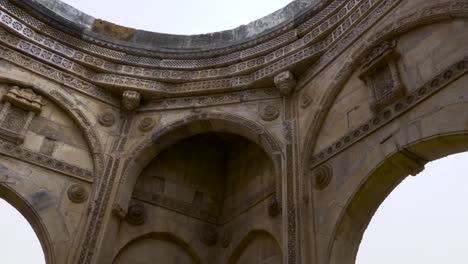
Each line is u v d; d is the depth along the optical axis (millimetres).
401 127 5746
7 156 7465
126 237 8156
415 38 6023
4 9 8055
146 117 8977
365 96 6586
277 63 8391
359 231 6246
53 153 7973
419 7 6020
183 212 9055
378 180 6008
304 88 8008
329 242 6117
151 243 8531
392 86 6055
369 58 6578
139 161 8555
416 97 5660
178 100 9055
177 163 9609
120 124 8891
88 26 9305
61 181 7840
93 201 7871
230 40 9414
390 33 6340
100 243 7512
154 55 9297
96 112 8742
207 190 9633
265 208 8156
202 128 8828
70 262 7230
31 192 7438
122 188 8125
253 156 9391
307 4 8766
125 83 8969
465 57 5152
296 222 6668
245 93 8688
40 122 8086
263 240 7977
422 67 5742
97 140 8469
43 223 7305
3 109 7707
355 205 6145
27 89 8094
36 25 8445
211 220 9273
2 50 8008
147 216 8594
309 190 6895
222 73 8945
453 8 5410
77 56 8836
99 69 8984
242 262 8297
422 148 5531
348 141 6582
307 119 7570
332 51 7605
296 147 7473
